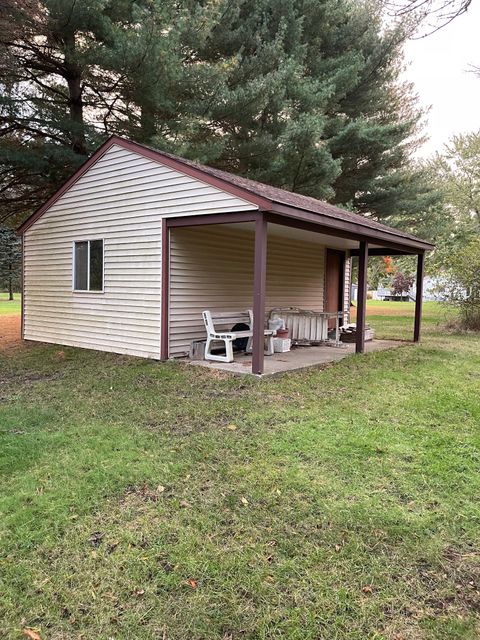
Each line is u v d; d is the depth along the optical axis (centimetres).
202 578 238
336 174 1352
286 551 259
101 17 962
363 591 230
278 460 374
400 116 1789
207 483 337
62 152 1049
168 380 641
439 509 304
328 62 1496
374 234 835
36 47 1060
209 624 209
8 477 349
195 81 1084
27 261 1044
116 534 274
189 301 808
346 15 1574
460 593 230
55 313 980
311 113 1344
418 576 241
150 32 955
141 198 788
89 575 240
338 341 998
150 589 230
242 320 847
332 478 344
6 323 1412
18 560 252
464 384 639
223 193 668
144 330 797
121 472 352
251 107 1170
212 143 1146
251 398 547
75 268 927
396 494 324
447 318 1544
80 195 902
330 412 500
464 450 402
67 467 362
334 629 207
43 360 823
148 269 786
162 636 204
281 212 622
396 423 471
